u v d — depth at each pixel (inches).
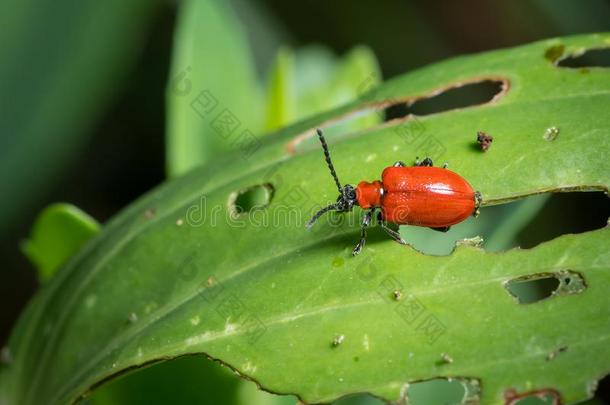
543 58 4.2
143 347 4.0
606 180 4.0
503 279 3.9
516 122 4.1
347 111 4.3
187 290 4.1
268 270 4.0
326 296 4.0
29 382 4.3
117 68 5.3
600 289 3.9
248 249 4.1
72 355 4.2
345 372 3.9
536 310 3.9
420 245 4.7
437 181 4.0
